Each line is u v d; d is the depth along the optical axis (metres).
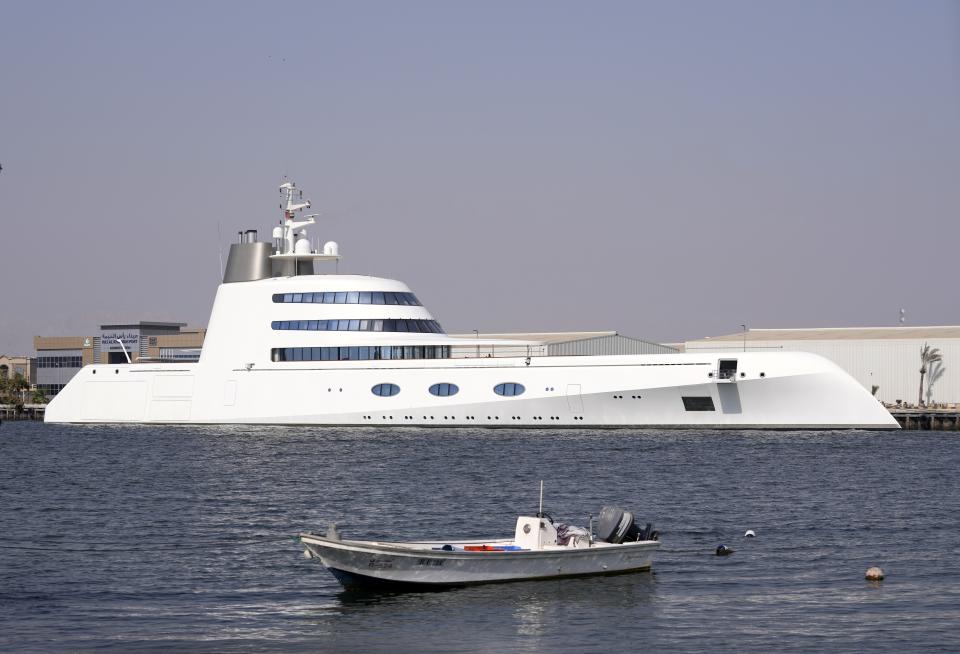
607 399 190.00
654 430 190.38
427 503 118.06
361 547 76.25
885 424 181.62
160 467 154.88
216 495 125.69
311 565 86.56
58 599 76.94
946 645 66.94
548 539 82.56
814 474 140.50
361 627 70.69
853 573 83.62
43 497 125.19
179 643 67.75
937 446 179.88
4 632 69.62
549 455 160.25
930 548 92.69
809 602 75.75
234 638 68.69
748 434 185.38
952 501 118.81
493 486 130.00
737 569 85.00
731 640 68.12
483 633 69.56
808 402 183.38
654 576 82.81
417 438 189.38
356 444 181.38
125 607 74.88
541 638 68.75
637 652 66.25
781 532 99.94
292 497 123.31
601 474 139.38
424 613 73.31
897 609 74.12
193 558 89.31
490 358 198.38
